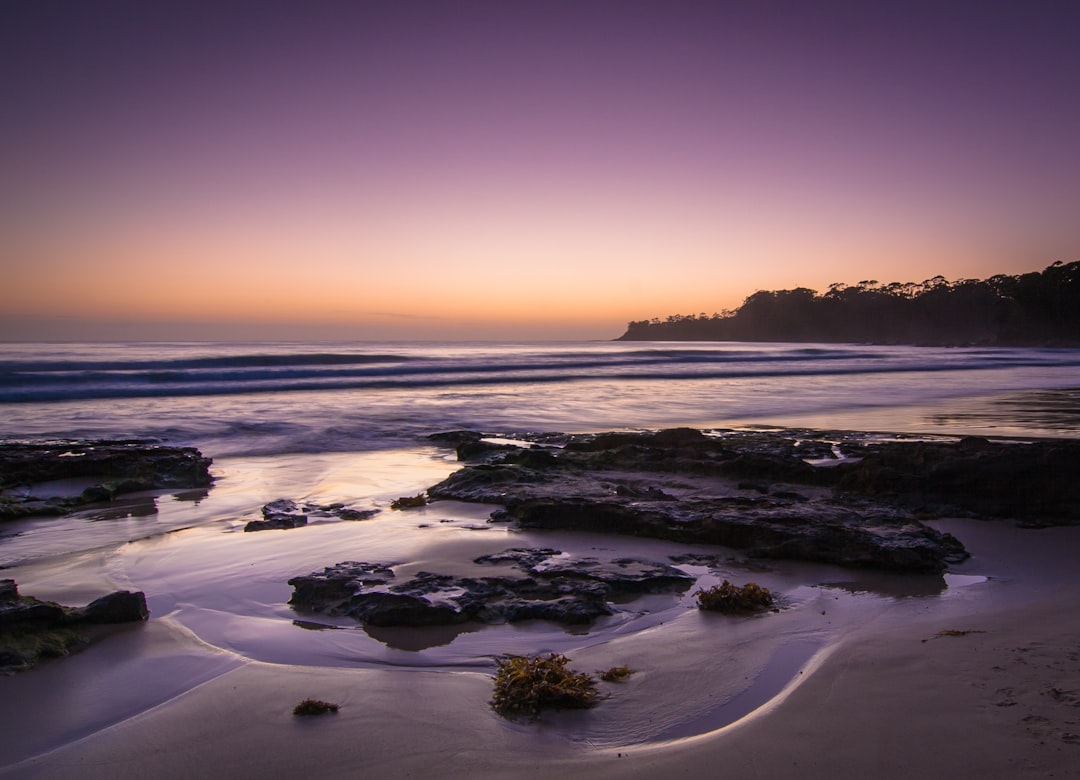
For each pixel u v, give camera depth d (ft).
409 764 13.32
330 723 15.05
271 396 91.30
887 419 74.90
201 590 24.16
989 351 302.04
